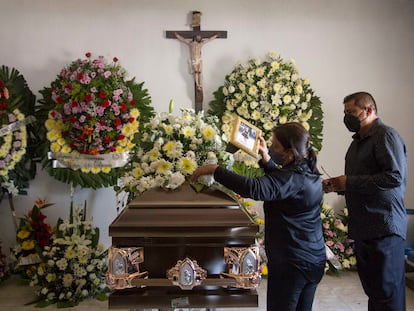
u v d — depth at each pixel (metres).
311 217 1.64
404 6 3.45
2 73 3.11
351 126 2.11
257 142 1.76
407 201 3.55
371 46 3.46
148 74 3.37
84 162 3.07
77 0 3.30
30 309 2.60
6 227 3.31
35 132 3.18
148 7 3.34
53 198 3.34
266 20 3.40
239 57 3.40
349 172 2.15
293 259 1.60
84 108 2.82
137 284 1.47
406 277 3.04
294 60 3.39
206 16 3.38
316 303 2.67
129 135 3.00
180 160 1.78
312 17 3.42
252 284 1.47
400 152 1.93
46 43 3.29
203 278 1.49
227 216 1.51
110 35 3.33
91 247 2.88
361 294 2.82
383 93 3.49
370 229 2.01
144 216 1.51
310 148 1.70
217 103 3.35
